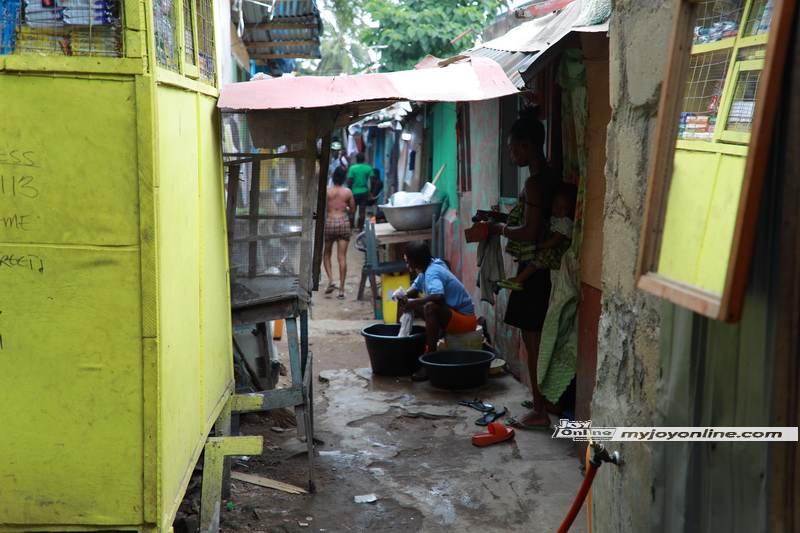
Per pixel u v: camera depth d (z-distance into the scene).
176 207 2.66
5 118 2.26
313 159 4.02
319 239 4.91
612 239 2.43
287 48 9.21
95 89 2.26
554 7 5.22
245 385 4.83
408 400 5.79
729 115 1.82
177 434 2.65
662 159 1.71
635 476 2.15
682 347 1.74
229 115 3.94
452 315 6.37
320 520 3.77
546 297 4.91
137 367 2.36
